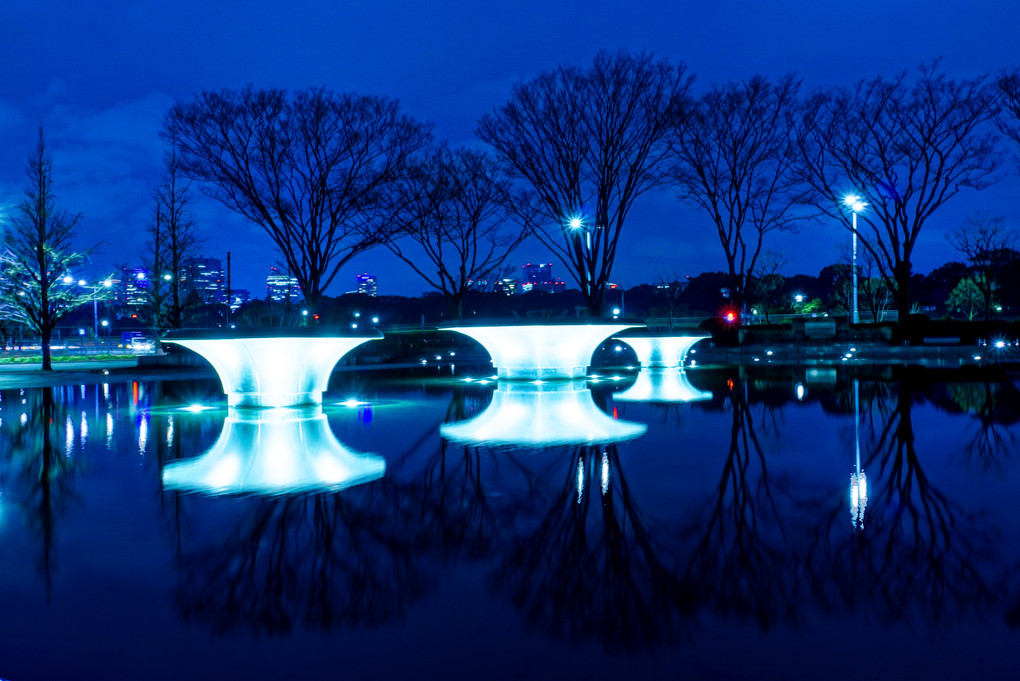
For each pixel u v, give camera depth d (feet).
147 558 12.50
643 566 11.83
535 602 10.38
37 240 88.43
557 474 19.45
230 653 8.86
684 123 83.76
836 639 9.02
